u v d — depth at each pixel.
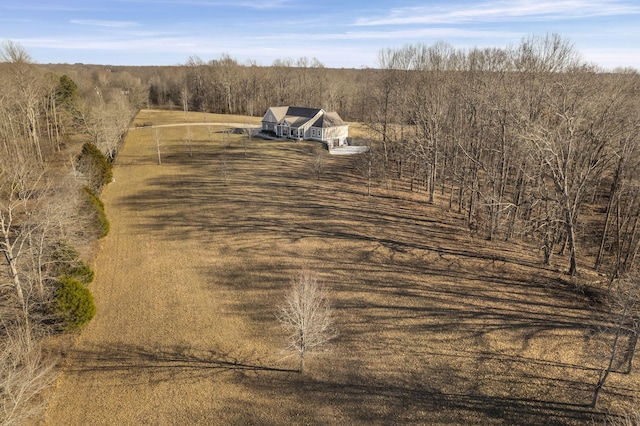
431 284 29.48
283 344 23.66
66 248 26.30
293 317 23.41
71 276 25.28
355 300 27.58
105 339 23.98
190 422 18.62
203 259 33.22
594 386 19.98
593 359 21.81
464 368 21.52
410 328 24.73
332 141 76.12
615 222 40.69
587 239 38.88
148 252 34.53
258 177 54.59
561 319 25.28
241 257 33.47
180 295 28.34
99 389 20.50
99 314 26.23
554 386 20.09
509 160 39.97
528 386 20.17
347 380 21.00
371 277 30.41
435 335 24.08
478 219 42.69
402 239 37.06
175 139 74.94
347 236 37.41
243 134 79.19
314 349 23.12
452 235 38.56
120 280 30.20
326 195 48.47
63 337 23.98
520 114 31.38
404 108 54.88
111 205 45.03
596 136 30.44
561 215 34.25
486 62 52.38
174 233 38.09
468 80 47.44
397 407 19.33
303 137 76.81
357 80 153.88
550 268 32.12
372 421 18.62
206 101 124.69
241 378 21.19
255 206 44.44
